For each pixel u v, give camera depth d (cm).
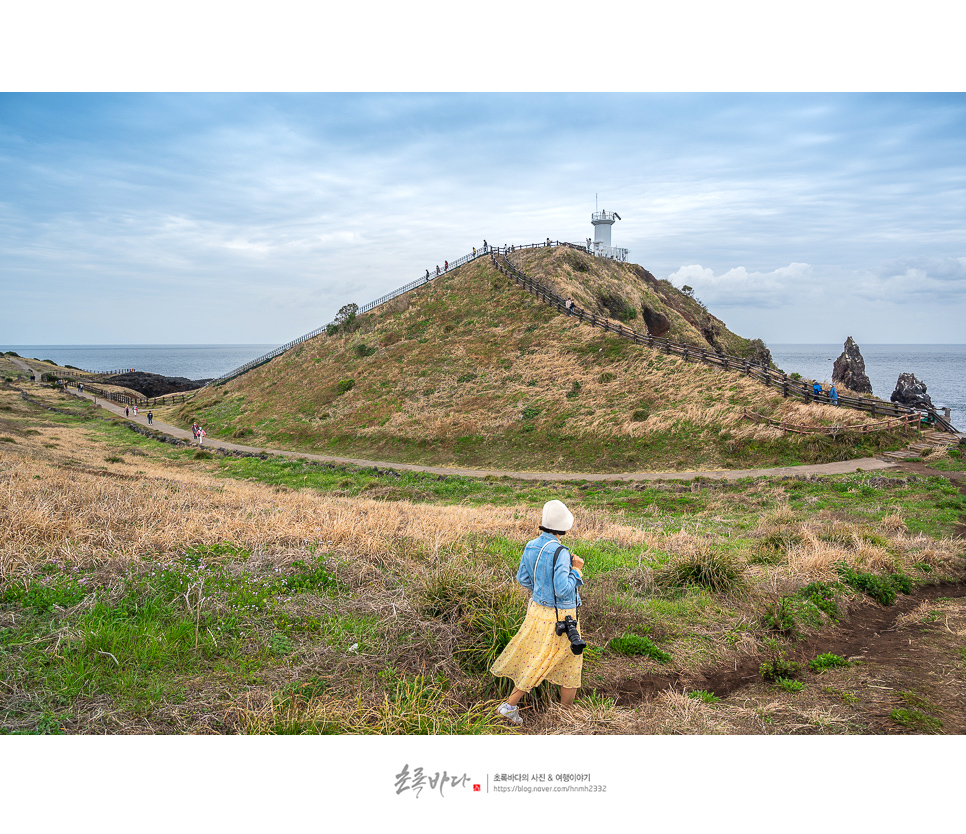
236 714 354
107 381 8094
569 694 383
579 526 1116
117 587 505
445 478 2364
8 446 2302
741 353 6191
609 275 5391
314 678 400
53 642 407
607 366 3225
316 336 5316
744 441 2195
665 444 2383
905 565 750
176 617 465
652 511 1430
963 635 532
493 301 4528
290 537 712
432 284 5231
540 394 3169
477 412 3167
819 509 1272
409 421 3272
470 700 400
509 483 2222
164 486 1222
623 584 673
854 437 1995
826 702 405
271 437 3650
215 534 695
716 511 1380
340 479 2353
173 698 363
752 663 483
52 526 637
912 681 438
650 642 500
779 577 683
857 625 586
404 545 738
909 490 1368
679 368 2927
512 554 767
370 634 472
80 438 3459
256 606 502
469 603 498
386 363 4150
